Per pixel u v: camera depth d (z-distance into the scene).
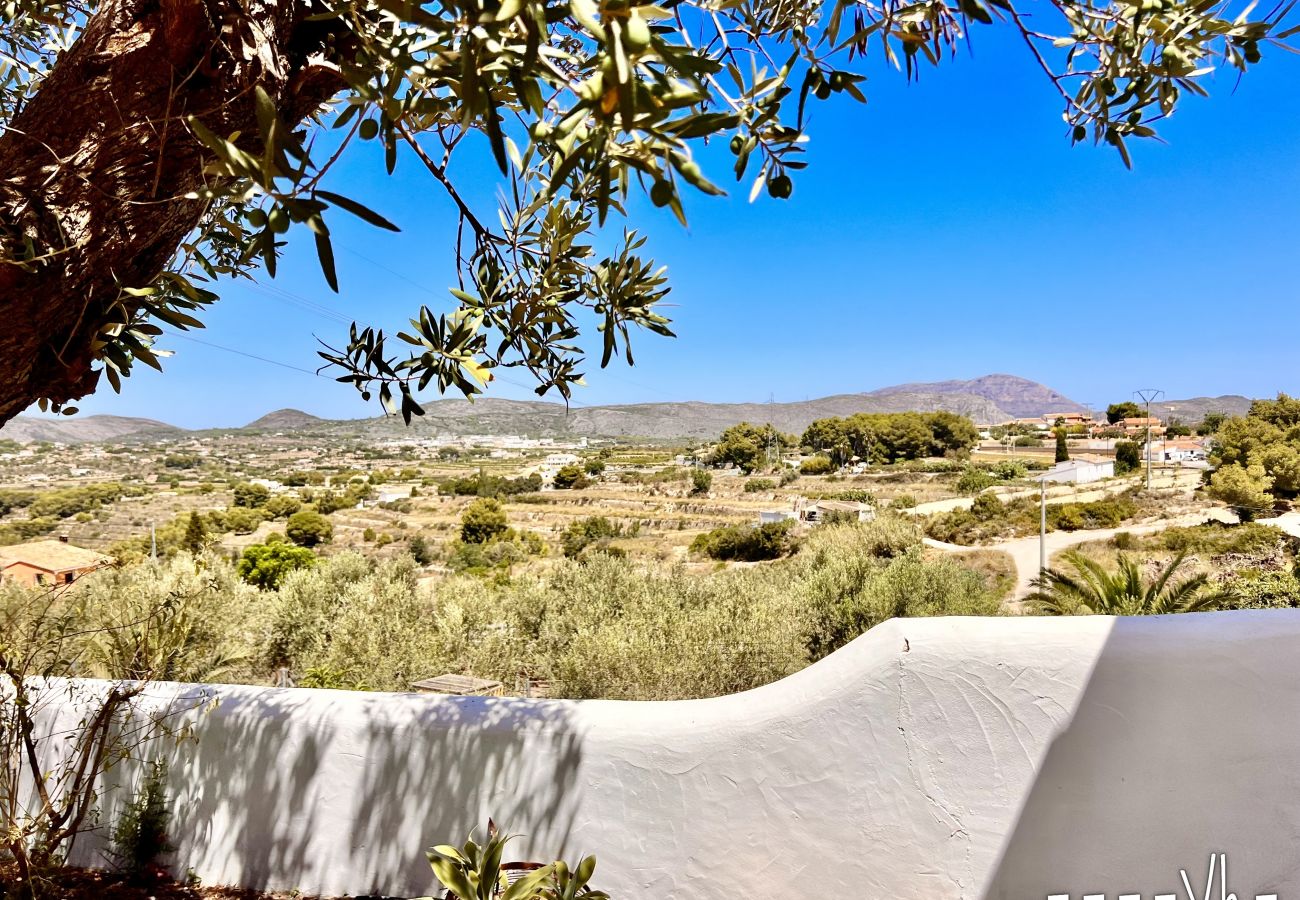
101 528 45.53
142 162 1.04
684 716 1.76
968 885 1.53
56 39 2.01
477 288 1.66
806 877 1.63
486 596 14.11
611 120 0.71
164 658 2.18
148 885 1.97
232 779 1.99
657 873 1.73
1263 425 40.81
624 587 13.37
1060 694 1.51
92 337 1.16
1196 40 1.27
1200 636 1.48
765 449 88.62
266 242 0.75
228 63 1.04
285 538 46.56
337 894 1.91
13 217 0.98
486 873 1.30
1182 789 1.46
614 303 1.82
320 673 10.12
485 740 1.85
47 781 2.07
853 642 1.67
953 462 78.31
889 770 1.58
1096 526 36.12
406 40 0.99
